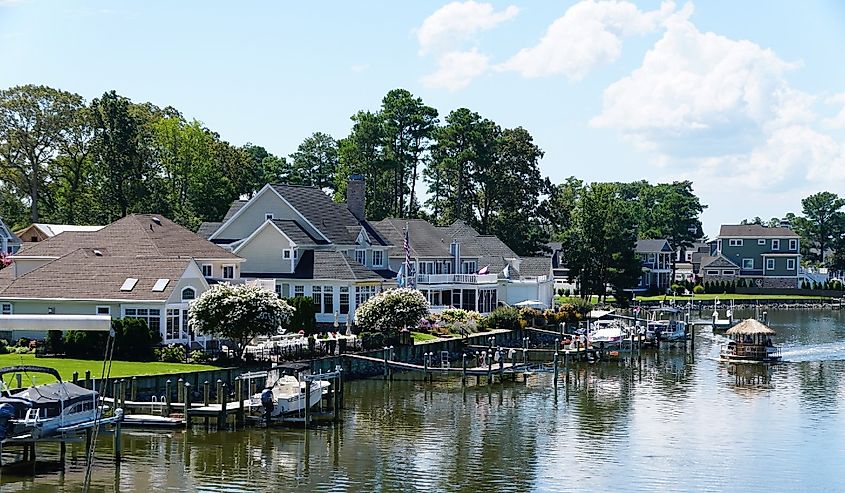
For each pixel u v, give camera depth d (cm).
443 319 8375
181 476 3784
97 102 10925
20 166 11200
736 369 7212
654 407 5456
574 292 14050
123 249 7006
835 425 4928
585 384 6391
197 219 11350
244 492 3603
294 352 5944
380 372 6675
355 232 8888
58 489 3553
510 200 14088
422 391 5969
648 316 11919
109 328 4016
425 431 4703
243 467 3944
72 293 5981
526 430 4759
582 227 12638
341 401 5291
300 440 4447
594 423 4953
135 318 5578
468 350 7719
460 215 13788
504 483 3775
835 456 4250
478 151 13850
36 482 3631
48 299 5978
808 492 3703
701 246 19950
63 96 11162
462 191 13988
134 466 3903
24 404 3700
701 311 13500
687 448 4388
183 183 12025
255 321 5541
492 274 10044
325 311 7694
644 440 4550
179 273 5966
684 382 6512
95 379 4506
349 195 9581
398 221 10175
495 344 8325
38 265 7219
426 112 13888
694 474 3938
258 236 7975
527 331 9038
